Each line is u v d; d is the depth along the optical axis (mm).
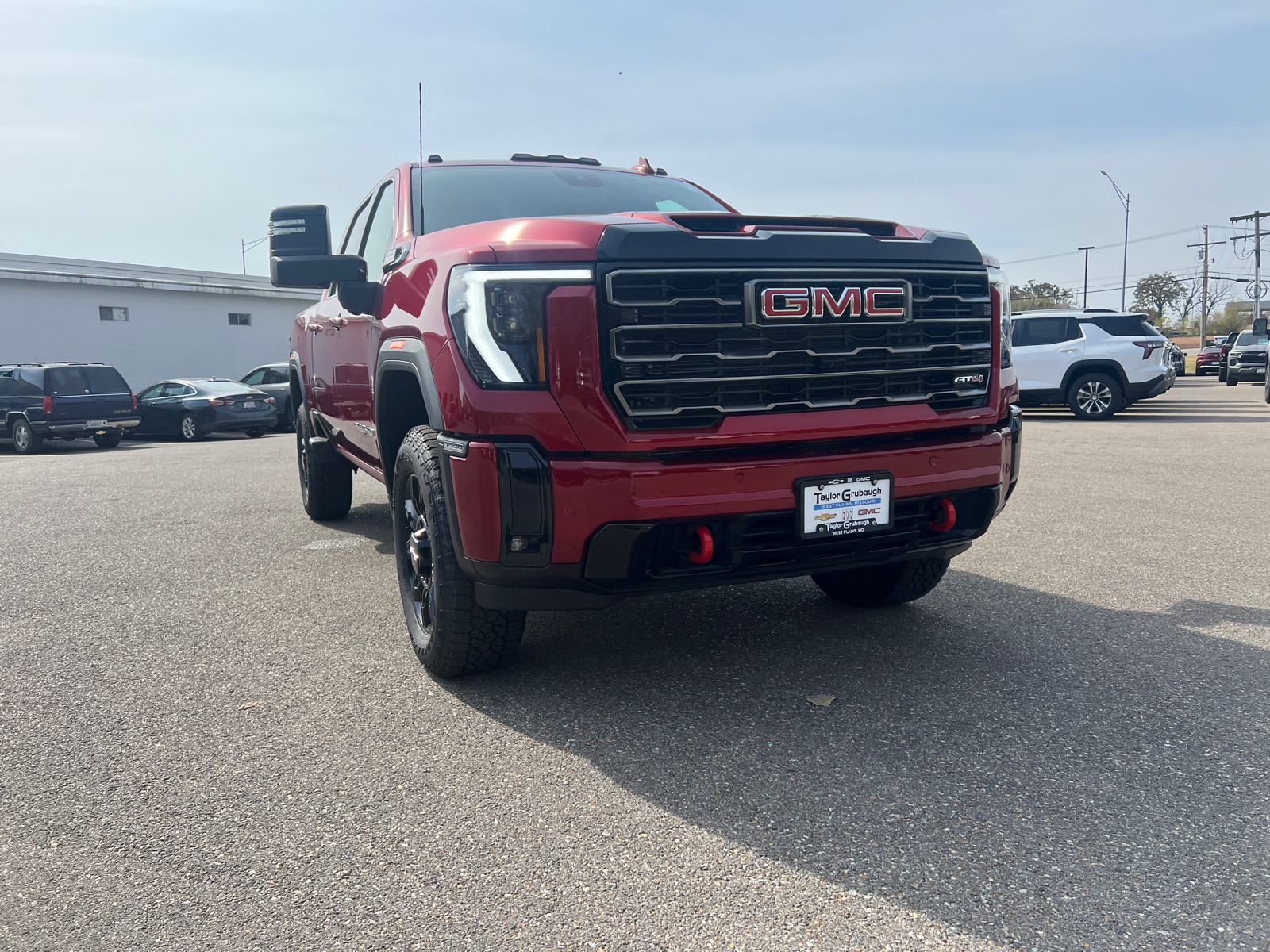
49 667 3588
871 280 2896
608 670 3424
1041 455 10047
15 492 8914
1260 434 12094
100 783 2592
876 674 3334
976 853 2150
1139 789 2439
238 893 2047
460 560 2912
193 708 3137
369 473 4867
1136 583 4555
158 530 6457
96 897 2041
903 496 2990
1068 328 15023
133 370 26219
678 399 2725
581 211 4148
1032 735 2783
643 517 2668
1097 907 1934
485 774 2613
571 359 2654
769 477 2773
